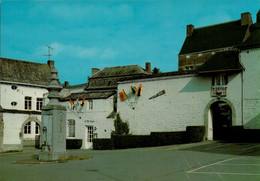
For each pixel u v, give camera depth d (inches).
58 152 640.4
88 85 1736.0
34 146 1519.4
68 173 463.2
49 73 1733.5
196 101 1074.7
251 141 892.0
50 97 652.7
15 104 1515.7
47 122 645.9
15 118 1443.2
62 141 652.1
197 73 1081.4
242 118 970.7
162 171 454.0
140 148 1001.5
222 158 578.2
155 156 668.1
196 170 453.4
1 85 1482.5
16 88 1529.3
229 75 1011.3
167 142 1014.4
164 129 1145.4
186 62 1640.0
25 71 1626.5
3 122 1382.9
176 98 1128.8
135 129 1225.4
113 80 1683.1
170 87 1149.7
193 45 1654.8
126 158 653.3
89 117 1337.4
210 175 410.0
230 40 1513.3
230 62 1002.7
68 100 1418.6
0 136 1325.0
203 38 1648.6
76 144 1299.2
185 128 1090.7
